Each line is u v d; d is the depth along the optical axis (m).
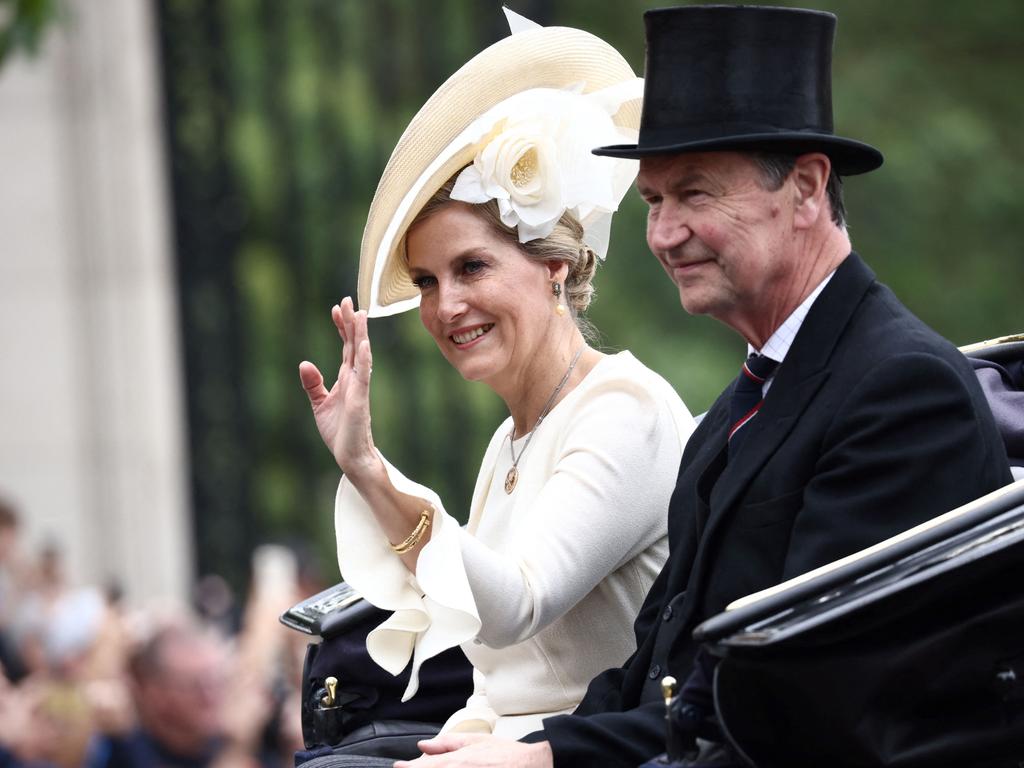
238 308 31.16
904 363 10.33
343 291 31.53
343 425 11.45
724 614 9.53
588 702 11.80
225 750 24.27
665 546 12.65
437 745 10.91
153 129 30.86
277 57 31.23
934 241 49.91
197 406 31.14
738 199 10.59
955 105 51.06
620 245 46.97
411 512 11.62
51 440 31.36
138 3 30.66
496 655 12.93
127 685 24.41
